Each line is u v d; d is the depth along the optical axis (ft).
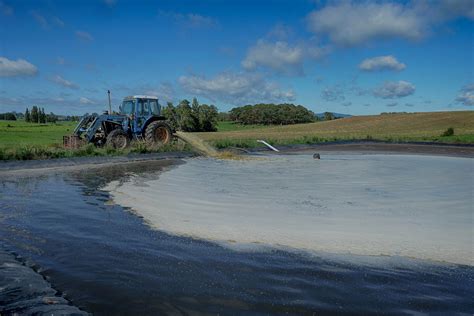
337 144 72.38
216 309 8.50
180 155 48.39
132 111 52.01
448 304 8.95
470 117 163.12
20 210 17.49
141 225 15.12
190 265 10.99
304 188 24.57
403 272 10.80
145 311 8.37
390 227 15.35
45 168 33.68
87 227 14.78
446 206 19.38
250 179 28.55
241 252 12.17
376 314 8.42
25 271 10.25
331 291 9.50
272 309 8.55
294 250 12.45
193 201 19.94
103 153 43.04
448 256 12.10
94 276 10.09
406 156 51.65
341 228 15.10
